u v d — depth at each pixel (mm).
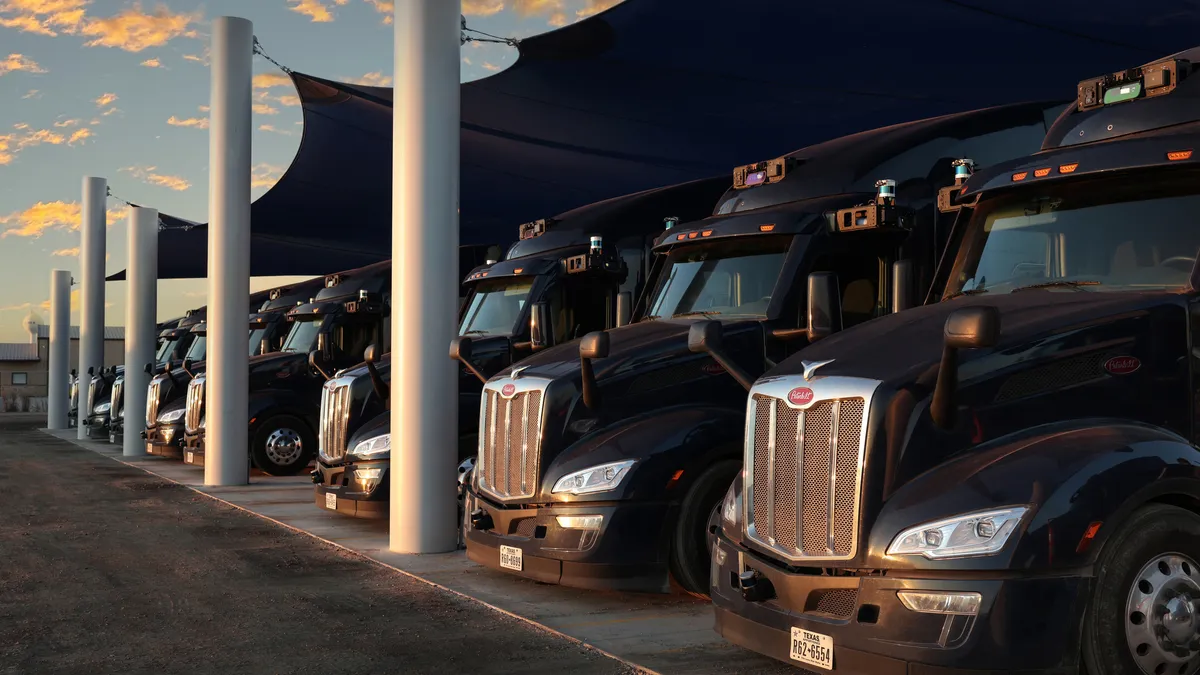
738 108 17062
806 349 5340
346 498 9898
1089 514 4152
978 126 7793
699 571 6555
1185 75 5391
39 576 7770
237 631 6105
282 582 7508
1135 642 4246
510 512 6969
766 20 13469
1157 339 4805
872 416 4531
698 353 7199
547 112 18062
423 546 8656
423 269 8617
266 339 16812
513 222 26734
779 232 7398
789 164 7945
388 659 5492
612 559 6422
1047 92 15680
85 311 25547
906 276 6207
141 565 8188
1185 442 4496
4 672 5340
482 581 7516
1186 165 5137
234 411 13820
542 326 9156
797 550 4723
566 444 6840
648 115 17766
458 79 8781
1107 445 4348
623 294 8438
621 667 5297
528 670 5262
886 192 7043
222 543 9219
